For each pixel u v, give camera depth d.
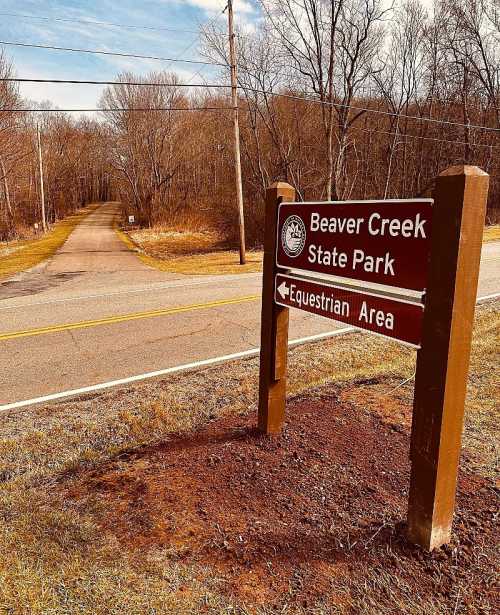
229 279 11.95
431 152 31.17
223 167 33.12
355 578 2.08
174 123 40.53
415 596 1.98
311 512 2.51
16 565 2.13
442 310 2.00
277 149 23.20
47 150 47.03
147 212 40.62
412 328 2.17
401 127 30.31
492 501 2.59
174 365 5.36
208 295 9.61
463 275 1.94
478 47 28.80
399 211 2.19
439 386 2.05
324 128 22.06
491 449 3.15
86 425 3.71
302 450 3.13
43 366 5.42
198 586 2.04
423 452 2.16
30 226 38.91
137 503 2.63
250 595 1.99
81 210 68.94
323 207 2.67
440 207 1.97
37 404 4.33
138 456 3.19
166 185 40.88
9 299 9.81
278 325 3.18
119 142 42.31
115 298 9.52
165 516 2.51
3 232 29.92
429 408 2.11
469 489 2.71
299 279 2.89
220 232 28.03
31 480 2.95
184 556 2.22
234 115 14.98
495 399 3.97
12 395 4.57
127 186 45.75
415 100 29.06
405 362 5.07
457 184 1.88
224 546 2.28
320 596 1.98
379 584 2.04
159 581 2.07
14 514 2.55
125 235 32.84
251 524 2.43
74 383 4.87
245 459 3.03
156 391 4.44
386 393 4.14
